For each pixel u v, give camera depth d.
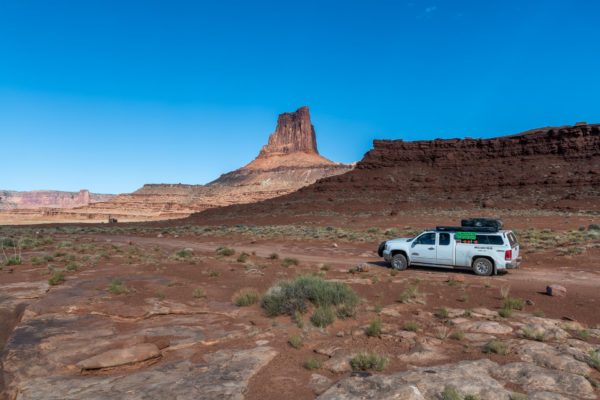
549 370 5.80
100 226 86.12
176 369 6.08
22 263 18.30
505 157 91.81
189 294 11.38
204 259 20.25
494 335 7.62
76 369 6.08
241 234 44.00
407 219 58.34
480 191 78.94
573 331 8.00
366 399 4.85
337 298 9.66
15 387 5.55
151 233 55.19
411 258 16.84
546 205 62.47
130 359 6.23
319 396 5.03
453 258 15.96
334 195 92.06
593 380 5.42
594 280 14.42
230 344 7.30
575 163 79.31
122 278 13.77
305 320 8.70
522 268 17.59
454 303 10.50
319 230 43.97
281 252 26.91
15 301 10.34
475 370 5.79
